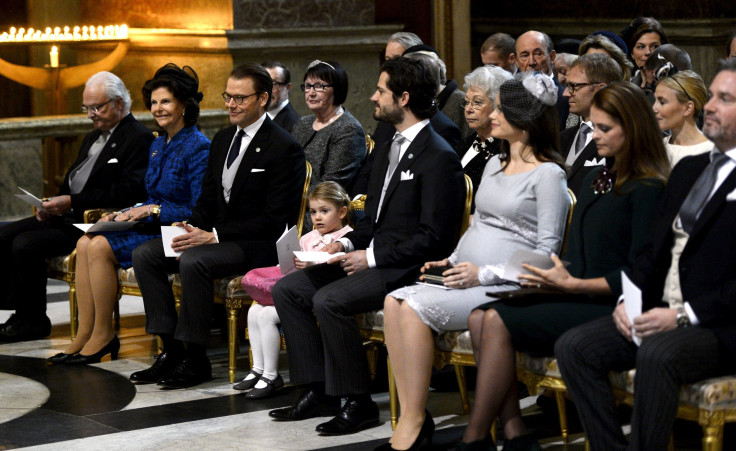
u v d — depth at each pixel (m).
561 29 11.42
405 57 4.84
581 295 3.97
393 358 4.38
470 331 4.09
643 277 3.79
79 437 4.71
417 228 4.78
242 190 5.63
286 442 4.59
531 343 3.92
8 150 8.91
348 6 9.82
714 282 3.60
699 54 11.22
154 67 9.80
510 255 4.32
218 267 5.45
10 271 6.68
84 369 5.91
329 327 4.67
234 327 5.53
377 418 4.83
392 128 6.20
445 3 10.78
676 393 3.45
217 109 9.36
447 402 5.15
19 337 6.58
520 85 4.28
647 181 3.91
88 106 6.50
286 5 9.55
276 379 5.34
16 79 9.66
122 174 6.49
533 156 4.35
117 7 10.18
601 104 3.96
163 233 5.61
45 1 10.72
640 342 3.61
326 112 6.24
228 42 9.31
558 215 4.22
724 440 4.44
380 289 4.69
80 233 6.54
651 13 11.38
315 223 5.30
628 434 4.55
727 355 3.52
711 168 3.67
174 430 4.79
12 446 4.60
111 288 6.00
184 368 5.55
